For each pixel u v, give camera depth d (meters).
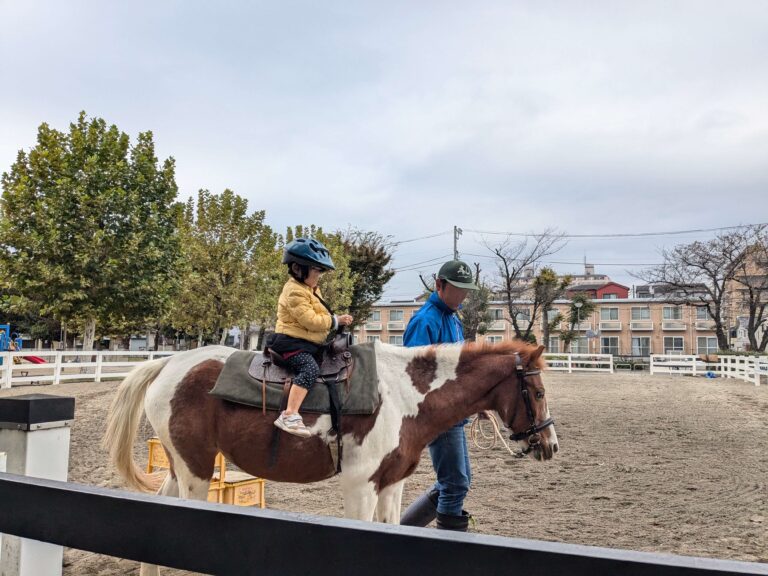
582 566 0.91
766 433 9.93
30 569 2.69
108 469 6.66
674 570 0.86
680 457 7.99
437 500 4.04
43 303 17.23
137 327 23.78
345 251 33.53
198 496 3.45
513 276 35.06
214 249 22.81
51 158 16.98
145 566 3.30
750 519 5.21
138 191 18.36
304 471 3.30
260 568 1.14
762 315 36.28
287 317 3.35
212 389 3.39
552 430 3.62
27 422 2.93
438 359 3.57
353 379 3.31
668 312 47.75
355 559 1.06
